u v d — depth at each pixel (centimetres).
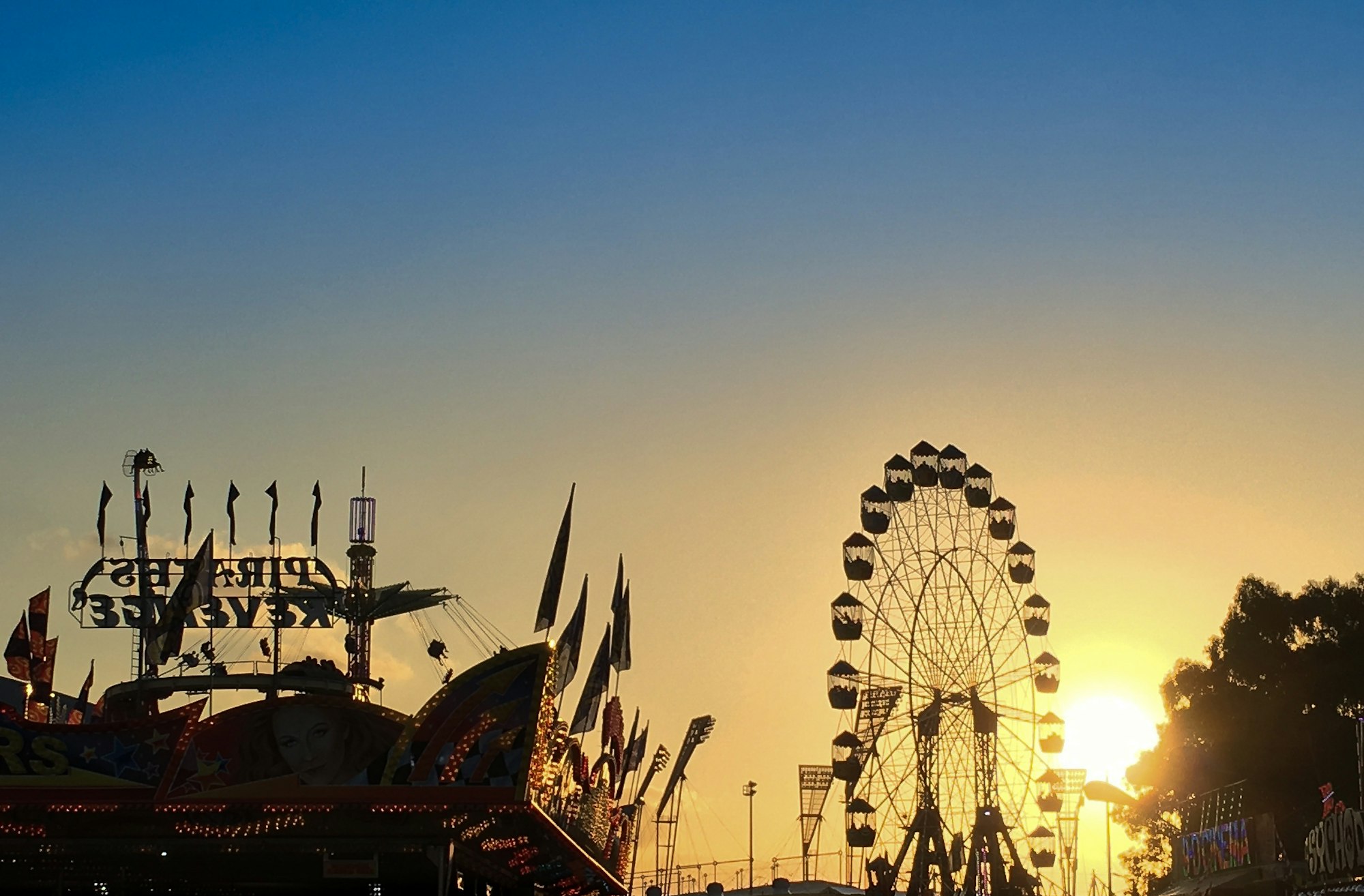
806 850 13862
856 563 12381
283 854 7031
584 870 8419
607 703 8250
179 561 8650
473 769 6278
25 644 7925
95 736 6269
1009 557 12512
